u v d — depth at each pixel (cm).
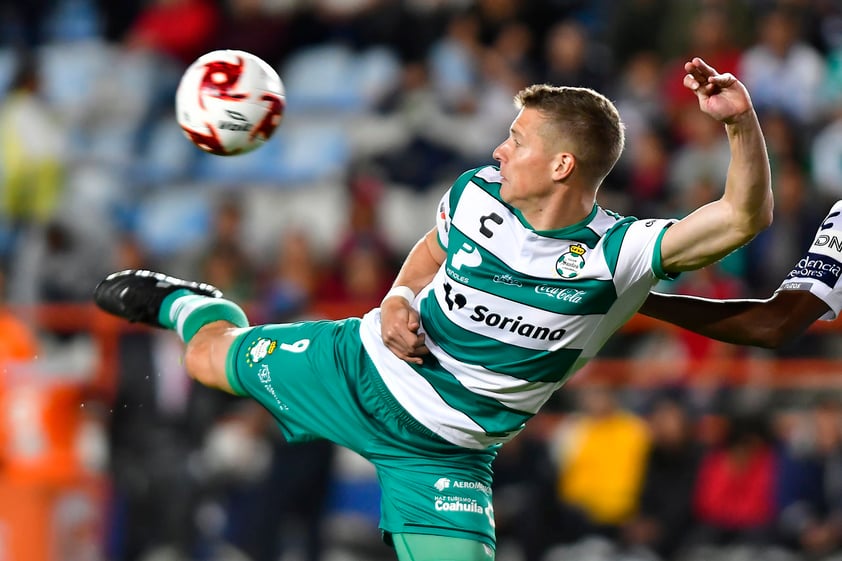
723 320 1659
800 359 3269
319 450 3153
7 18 4925
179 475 3173
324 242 4097
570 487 3181
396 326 1633
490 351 1630
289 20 4638
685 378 3148
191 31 4688
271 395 1795
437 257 1705
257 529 3153
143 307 1908
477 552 1697
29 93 4372
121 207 4319
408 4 4512
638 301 1603
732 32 4309
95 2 4988
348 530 3453
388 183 4038
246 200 4303
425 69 4259
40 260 3700
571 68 4178
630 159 3922
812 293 1630
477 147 4053
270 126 1727
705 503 3123
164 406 3216
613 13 4397
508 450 3189
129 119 4575
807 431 3125
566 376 1662
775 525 3105
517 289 1594
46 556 3034
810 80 4238
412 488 1717
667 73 4300
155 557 3189
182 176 4450
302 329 1800
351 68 4528
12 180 4197
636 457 3145
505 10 4369
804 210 3662
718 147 3956
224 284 3572
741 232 1475
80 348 3728
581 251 1574
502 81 4206
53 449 3059
